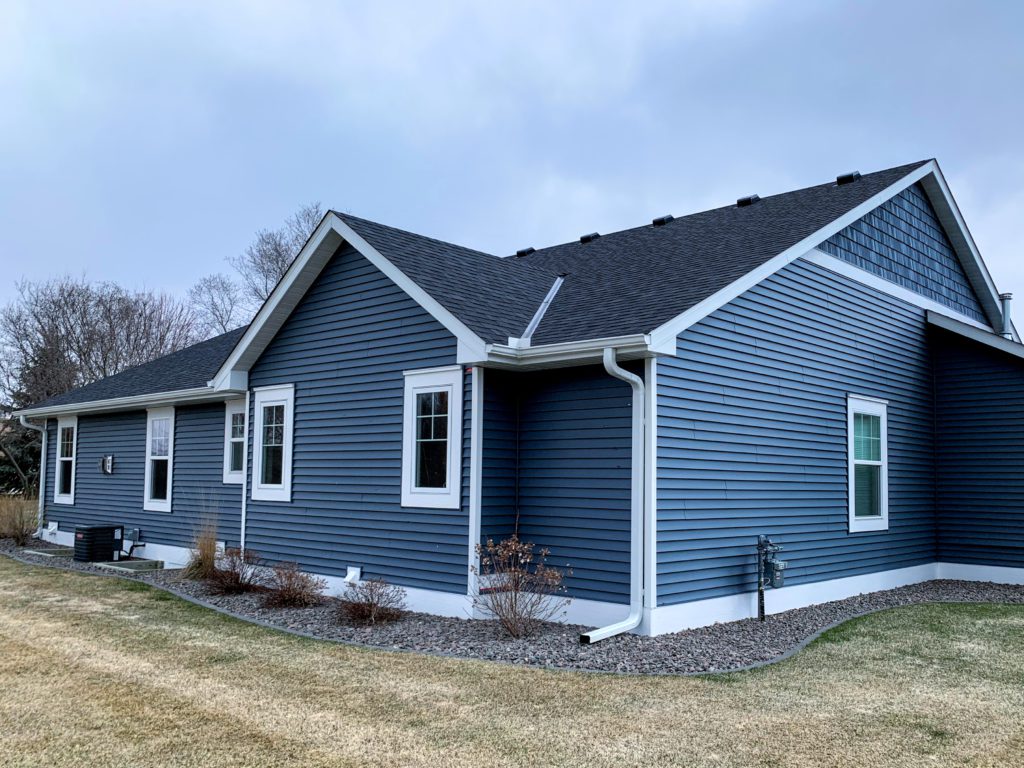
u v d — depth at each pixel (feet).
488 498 28.63
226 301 150.20
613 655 22.93
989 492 41.27
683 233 41.16
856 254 38.09
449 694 19.07
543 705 18.21
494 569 28.58
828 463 34.83
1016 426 40.60
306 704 18.30
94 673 21.04
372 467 32.24
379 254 31.42
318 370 35.27
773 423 31.55
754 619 29.40
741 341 30.09
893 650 24.64
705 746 15.71
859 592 36.17
